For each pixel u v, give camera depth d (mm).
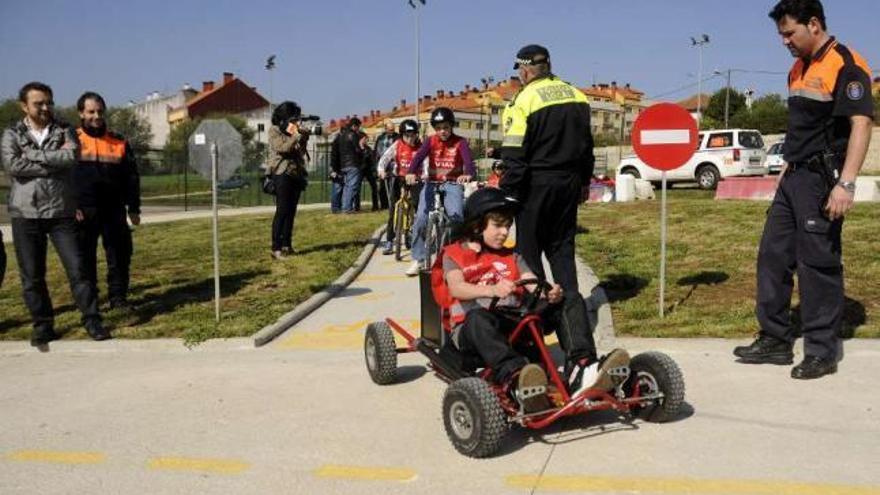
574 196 6652
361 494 4137
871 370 5742
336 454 4684
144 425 5312
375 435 4965
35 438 5152
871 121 5473
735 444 4531
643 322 7160
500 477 4246
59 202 7547
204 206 30438
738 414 4996
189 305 8977
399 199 12164
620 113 106312
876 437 4562
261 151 35781
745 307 7453
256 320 7988
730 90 68125
